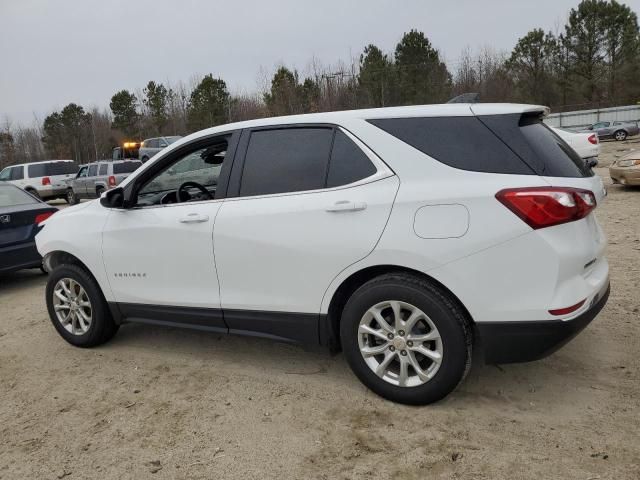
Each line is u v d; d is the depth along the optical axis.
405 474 2.70
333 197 3.33
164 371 4.09
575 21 54.16
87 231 4.39
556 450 2.81
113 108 63.88
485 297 2.96
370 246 3.17
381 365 3.32
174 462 2.92
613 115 47.09
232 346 4.50
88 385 3.94
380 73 41.06
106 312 4.50
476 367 3.80
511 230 2.89
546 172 2.95
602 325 4.37
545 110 3.37
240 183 3.72
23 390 3.93
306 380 3.78
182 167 4.53
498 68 52.47
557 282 2.88
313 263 3.37
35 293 6.97
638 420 3.04
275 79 40.47
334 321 3.51
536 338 2.92
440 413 3.22
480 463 2.74
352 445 2.96
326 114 3.54
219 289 3.78
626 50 53.41
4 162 68.56
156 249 4.00
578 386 3.46
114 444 3.13
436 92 45.03
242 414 3.37
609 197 11.14
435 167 3.11
